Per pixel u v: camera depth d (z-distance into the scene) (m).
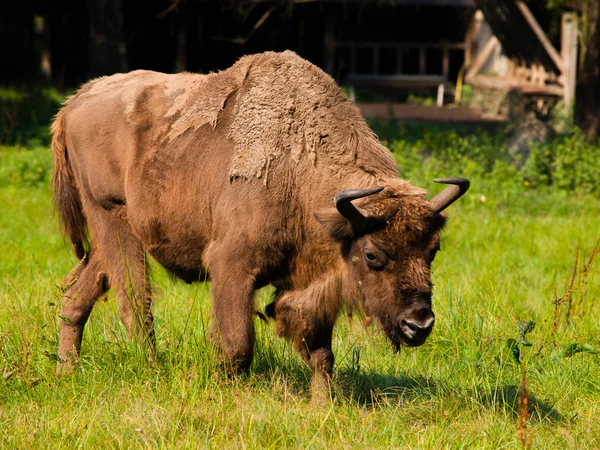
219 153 21.06
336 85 21.59
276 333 21.14
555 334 24.95
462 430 18.91
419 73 114.75
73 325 23.06
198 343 21.69
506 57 106.94
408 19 110.81
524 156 63.16
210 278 22.38
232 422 18.39
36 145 65.62
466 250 37.66
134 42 100.62
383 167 20.52
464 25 111.06
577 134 60.38
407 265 18.31
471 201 49.00
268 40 103.88
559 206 49.75
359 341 24.81
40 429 17.94
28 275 31.48
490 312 26.16
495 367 23.00
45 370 21.39
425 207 18.66
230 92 21.70
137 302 22.44
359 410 19.75
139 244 23.44
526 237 40.41
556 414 20.47
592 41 62.94
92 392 19.84
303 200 20.20
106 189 23.27
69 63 110.12
